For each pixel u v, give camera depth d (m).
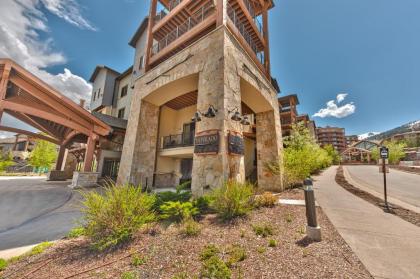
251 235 3.17
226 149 5.39
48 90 8.74
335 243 2.81
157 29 10.83
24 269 2.46
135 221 3.33
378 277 1.96
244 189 4.45
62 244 3.27
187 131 12.65
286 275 2.05
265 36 11.11
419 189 8.14
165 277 2.11
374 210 4.64
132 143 9.19
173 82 8.17
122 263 2.49
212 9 8.77
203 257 2.48
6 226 4.69
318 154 15.72
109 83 19.09
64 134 16.16
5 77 7.72
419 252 2.51
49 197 8.33
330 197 6.16
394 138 42.88
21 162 27.92
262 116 10.09
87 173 11.09
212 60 6.50
